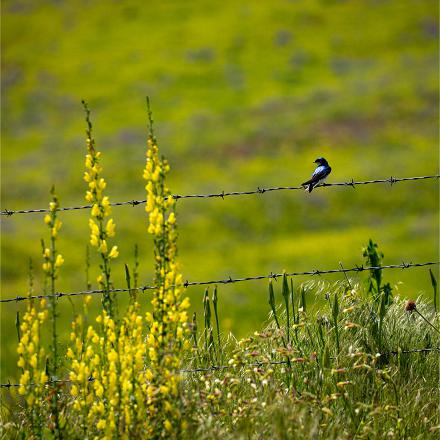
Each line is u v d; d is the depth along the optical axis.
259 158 159.88
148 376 11.45
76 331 11.06
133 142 173.00
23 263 108.56
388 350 13.83
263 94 197.00
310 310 14.44
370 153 155.62
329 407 12.41
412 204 133.25
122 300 50.41
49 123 192.62
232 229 128.62
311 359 12.59
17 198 147.00
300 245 120.69
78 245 115.62
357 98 182.75
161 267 11.51
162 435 11.19
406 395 12.74
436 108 173.38
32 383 11.52
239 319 78.94
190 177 153.38
